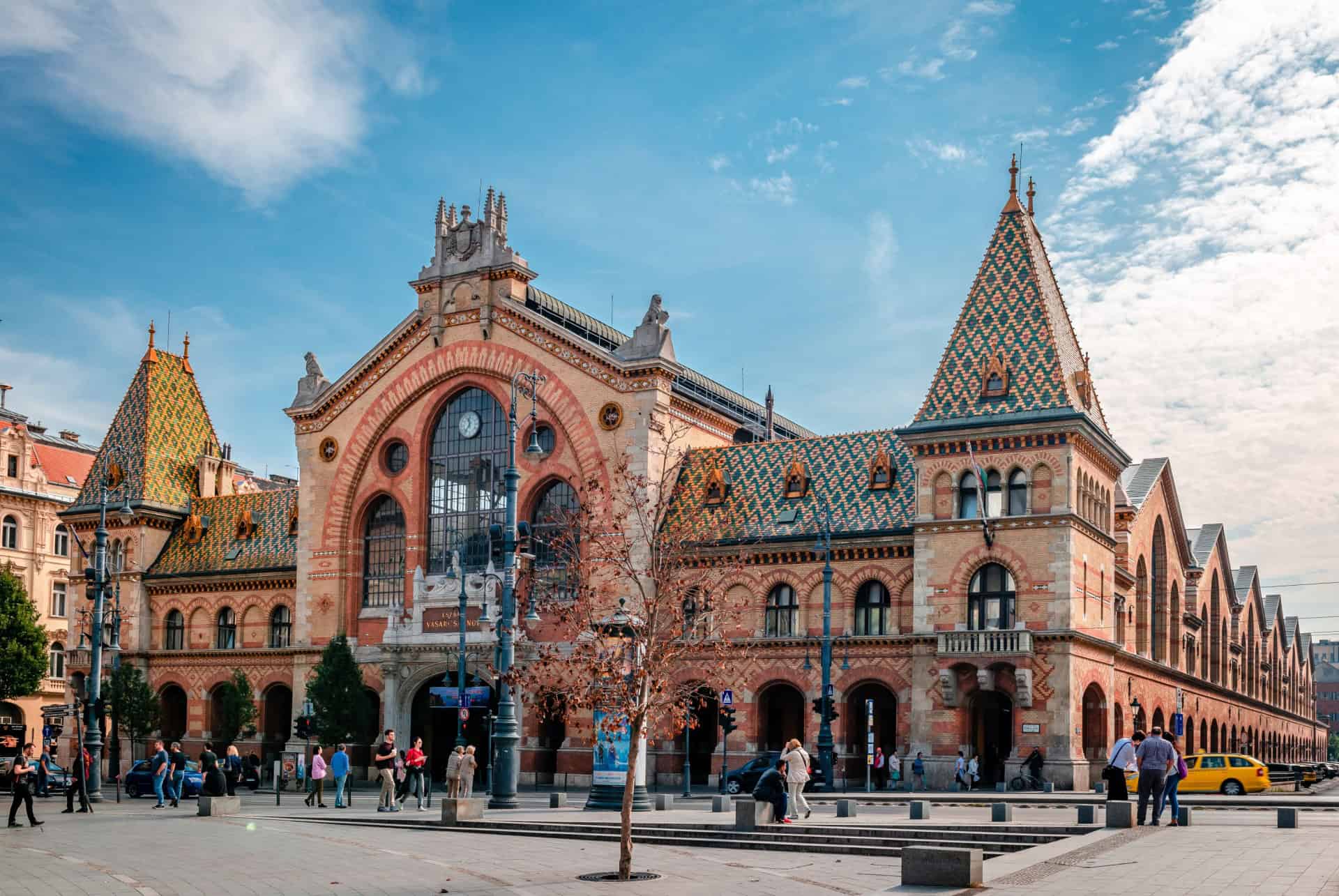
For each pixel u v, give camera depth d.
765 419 98.00
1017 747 61.25
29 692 87.38
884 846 36.84
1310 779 86.44
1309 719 155.38
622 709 33.88
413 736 79.31
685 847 38.22
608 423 74.62
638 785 49.22
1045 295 66.19
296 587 86.06
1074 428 61.72
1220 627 100.88
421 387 81.44
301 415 85.81
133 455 95.38
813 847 36.78
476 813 44.75
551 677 50.53
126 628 92.50
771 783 40.81
